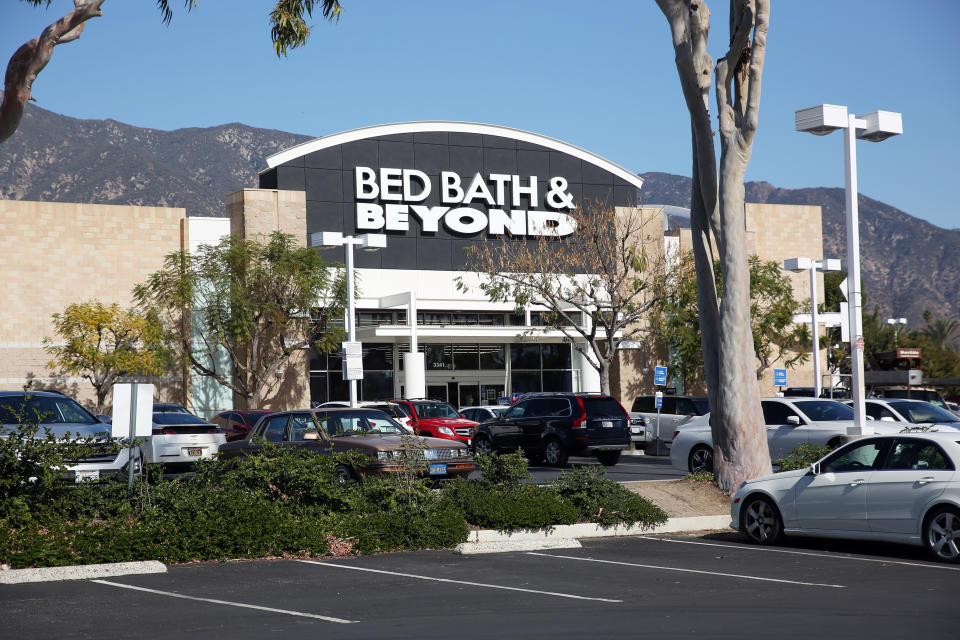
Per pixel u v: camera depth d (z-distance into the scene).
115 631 8.54
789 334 47.88
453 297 49.84
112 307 39.78
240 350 43.25
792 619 8.98
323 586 10.99
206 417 43.31
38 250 41.12
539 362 52.75
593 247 45.97
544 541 14.27
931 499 12.47
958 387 64.19
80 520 12.84
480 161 51.31
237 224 45.12
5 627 8.70
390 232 49.09
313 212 47.53
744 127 17.70
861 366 19.83
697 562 12.85
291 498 14.28
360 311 48.22
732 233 17.89
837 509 13.48
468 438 28.64
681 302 44.44
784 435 22.14
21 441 13.11
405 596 10.38
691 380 50.44
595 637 8.22
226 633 8.46
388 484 14.81
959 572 11.66
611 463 27.81
